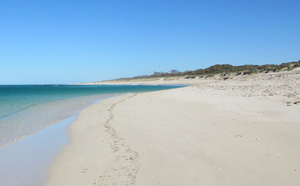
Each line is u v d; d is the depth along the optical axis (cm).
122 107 2323
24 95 5416
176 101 2316
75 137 1276
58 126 1602
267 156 793
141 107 2198
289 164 725
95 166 841
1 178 779
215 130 1138
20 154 1016
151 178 716
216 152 869
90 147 1066
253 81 3722
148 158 874
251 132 1046
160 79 16975
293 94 1794
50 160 937
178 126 1288
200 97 2395
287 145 862
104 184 698
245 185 635
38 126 1600
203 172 726
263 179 656
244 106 1602
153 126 1348
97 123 1598
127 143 1075
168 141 1048
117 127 1410
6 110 2427
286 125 1076
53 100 3738
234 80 4712
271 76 3981
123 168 803
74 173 796
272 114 1294
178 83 12200
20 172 825
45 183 735
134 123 1480
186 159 834
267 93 2044
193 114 1553
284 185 620
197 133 1123
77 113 2188
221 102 1889
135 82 18425
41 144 1163
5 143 1191
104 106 2586
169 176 720
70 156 969
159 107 2067
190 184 663
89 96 4672
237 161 778
